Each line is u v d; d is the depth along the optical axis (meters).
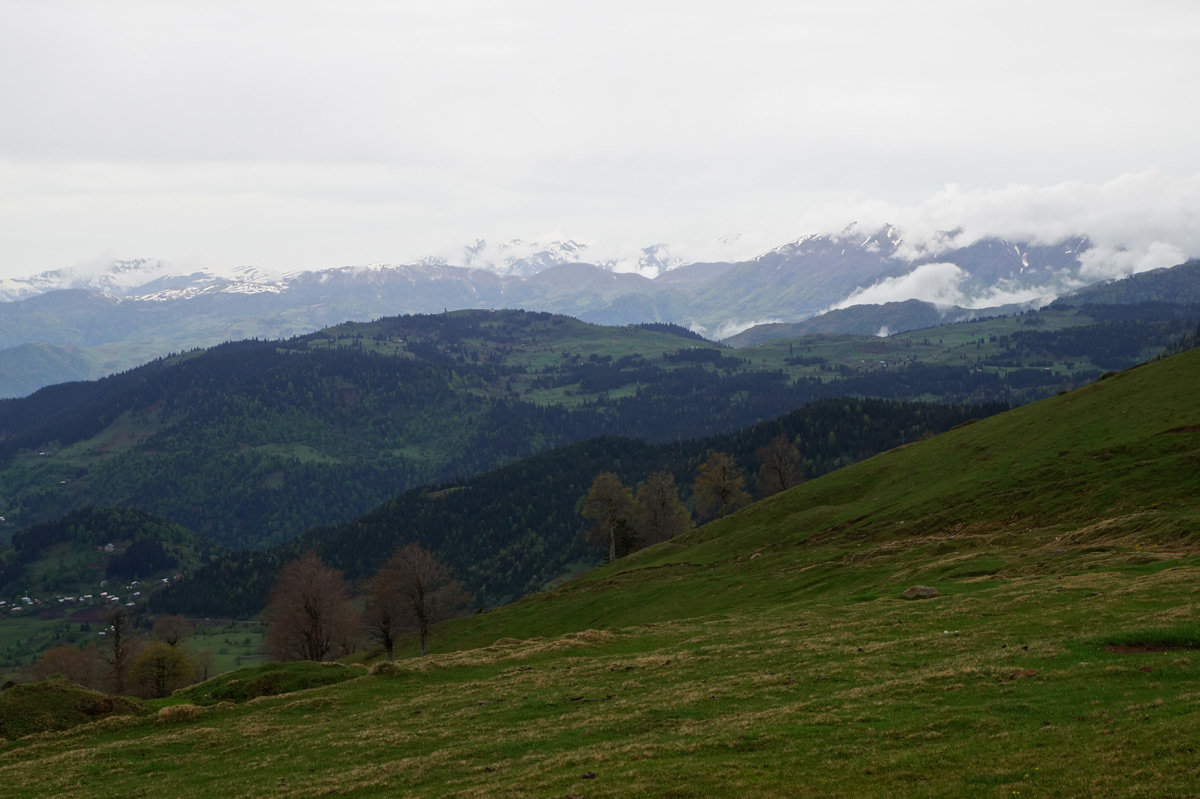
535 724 38.50
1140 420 89.12
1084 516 71.81
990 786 23.27
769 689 38.41
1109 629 38.56
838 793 24.30
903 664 39.50
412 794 30.14
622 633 65.44
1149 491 70.75
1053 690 31.09
